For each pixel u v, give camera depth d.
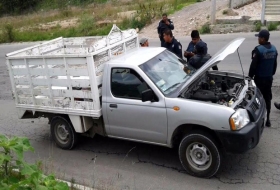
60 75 6.57
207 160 5.59
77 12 32.75
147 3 29.08
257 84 6.79
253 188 5.29
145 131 6.07
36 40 23.05
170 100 5.69
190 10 22.84
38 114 7.42
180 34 17.66
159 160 6.39
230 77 6.69
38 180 3.68
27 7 45.91
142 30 20.22
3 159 3.61
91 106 6.40
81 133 7.08
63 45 8.42
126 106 6.08
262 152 6.23
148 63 6.23
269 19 16.98
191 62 7.10
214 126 5.34
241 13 19.12
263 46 6.61
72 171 6.33
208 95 5.66
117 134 6.45
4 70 14.97
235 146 5.29
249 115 5.50
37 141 7.82
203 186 5.48
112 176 6.04
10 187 3.47
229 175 5.69
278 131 6.88
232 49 5.75
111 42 6.83
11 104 10.62
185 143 5.69
